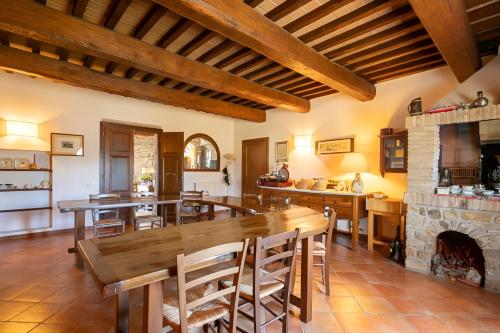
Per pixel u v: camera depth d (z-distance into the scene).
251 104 5.96
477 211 2.75
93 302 2.35
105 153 5.39
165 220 4.62
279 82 4.46
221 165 7.22
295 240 1.73
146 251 1.47
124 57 2.86
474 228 2.77
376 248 4.06
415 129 3.22
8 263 3.27
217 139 7.14
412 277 2.98
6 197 4.41
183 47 3.29
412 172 3.24
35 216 4.65
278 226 2.10
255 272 1.52
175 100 4.76
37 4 2.33
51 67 3.43
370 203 3.86
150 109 6.03
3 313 2.17
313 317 2.18
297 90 4.86
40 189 4.54
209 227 2.05
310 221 2.32
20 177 4.55
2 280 2.78
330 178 5.04
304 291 2.10
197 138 6.86
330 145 5.00
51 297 2.43
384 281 2.88
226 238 1.75
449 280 2.90
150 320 1.26
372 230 3.87
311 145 5.41
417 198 3.17
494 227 2.65
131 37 2.92
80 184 5.06
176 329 1.31
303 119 5.58
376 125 4.37
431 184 3.10
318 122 5.29
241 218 2.43
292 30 2.77
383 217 4.27
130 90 4.20
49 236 4.56
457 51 2.66
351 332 1.98
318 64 3.20
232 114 5.71
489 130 2.80
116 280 1.09
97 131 5.29
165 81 4.49
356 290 2.66
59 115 4.83
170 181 6.10
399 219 3.62
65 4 2.50
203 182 6.91
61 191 4.86
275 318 1.73
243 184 7.09
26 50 3.37
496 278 2.63
